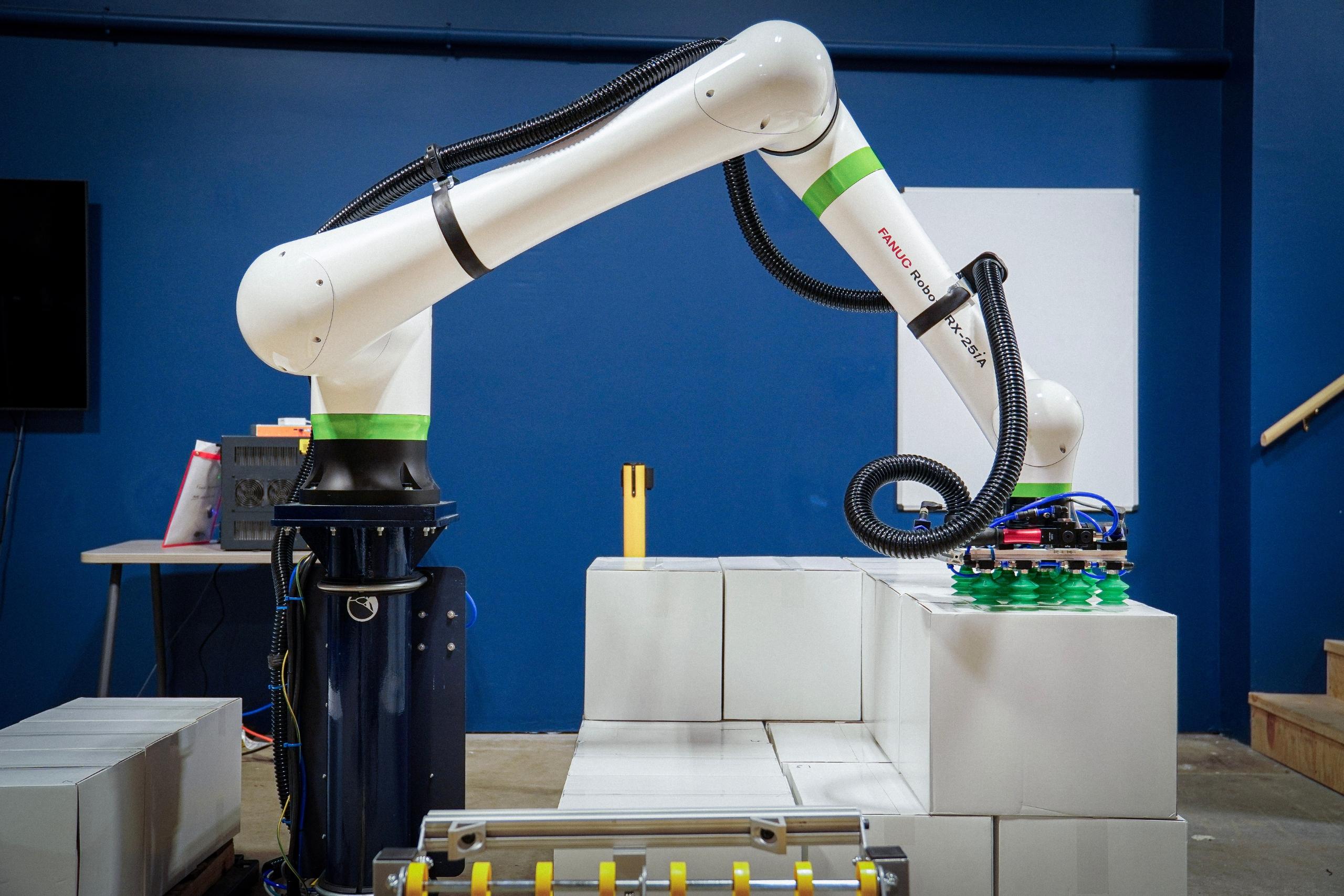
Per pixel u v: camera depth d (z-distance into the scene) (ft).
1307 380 8.86
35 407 8.77
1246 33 9.00
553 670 9.25
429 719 4.80
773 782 4.36
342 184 9.11
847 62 9.29
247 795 7.36
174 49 9.00
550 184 3.63
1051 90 9.36
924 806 4.05
